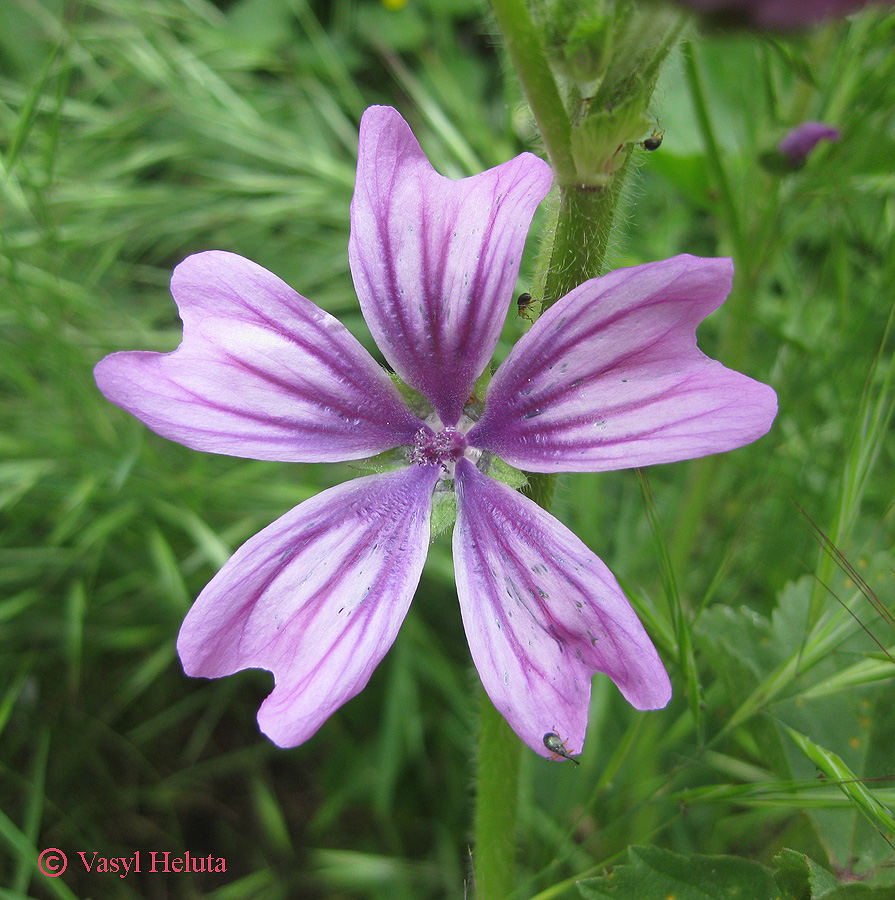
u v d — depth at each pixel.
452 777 0.13
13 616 0.13
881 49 0.10
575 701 0.06
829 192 0.11
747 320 0.11
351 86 0.17
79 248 0.15
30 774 0.13
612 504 0.14
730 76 0.12
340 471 0.15
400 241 0.06
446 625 0.14
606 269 0.07
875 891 0.06
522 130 0.10
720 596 0.12
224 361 0.06
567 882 0.08
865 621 0.08
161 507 0.13
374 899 0.12
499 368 0.06
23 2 0.17
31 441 0.13
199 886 0.12
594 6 0.05
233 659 0.06
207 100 0.16
